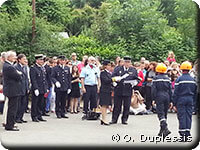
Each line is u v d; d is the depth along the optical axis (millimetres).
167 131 11227
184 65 11469
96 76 14961
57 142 10438
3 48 21859
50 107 17219
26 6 27297
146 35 27672
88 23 39594
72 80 16688
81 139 10883
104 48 25125
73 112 17016
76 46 25188
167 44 25984
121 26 29734
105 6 33250
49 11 30625
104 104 13602
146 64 17750
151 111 17469
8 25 22500
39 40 22562
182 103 11312
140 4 29703
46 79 15938
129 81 13758
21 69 13398
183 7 33156
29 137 11086
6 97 12523
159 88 11516
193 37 27828
